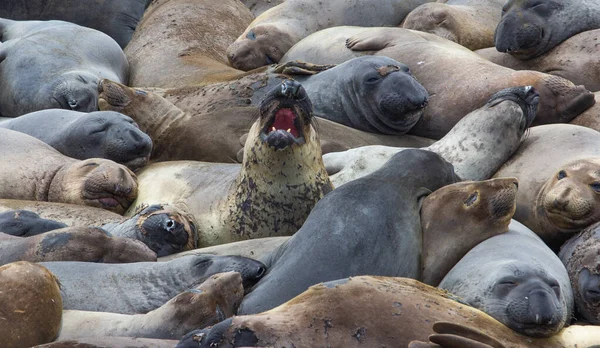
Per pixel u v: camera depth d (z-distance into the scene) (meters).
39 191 30.48
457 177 26.14
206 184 29.19
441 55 35.97
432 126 34.47
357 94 34.09
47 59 39.88
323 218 22.92
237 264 22.70
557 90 31.94
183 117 34.72
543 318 19.64
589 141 28.39
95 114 32.69
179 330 19.88
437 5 41.31
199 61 42.22
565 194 25.41
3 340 18.30
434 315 18.86
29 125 33.97
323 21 43.12
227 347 17.47
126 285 22.52
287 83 25.62
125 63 43.50
